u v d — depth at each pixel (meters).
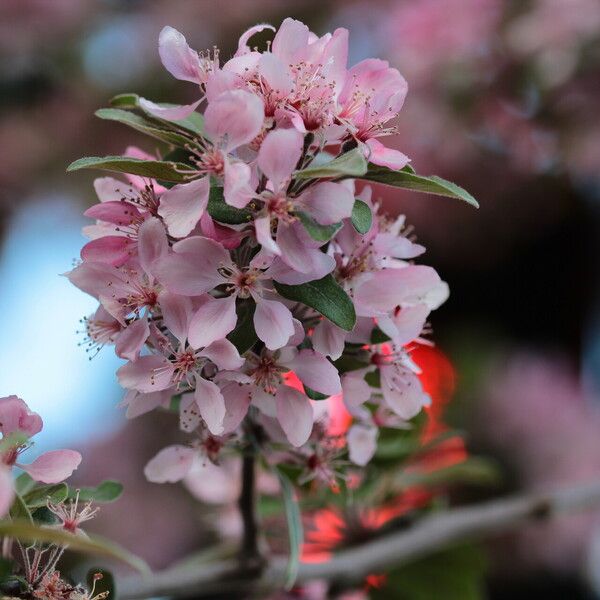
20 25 2.29
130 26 2.34
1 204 2.29
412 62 1.84
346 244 0.77
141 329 0.75
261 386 0.76
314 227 0.73
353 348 0.79
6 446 0.74
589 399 1.83
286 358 0.76
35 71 2.29
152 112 0.75
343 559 0.95
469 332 1.93
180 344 0.75
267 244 0.72
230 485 1.04
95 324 0.77
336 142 0.75
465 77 1.80
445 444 1.11
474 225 2.00
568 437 1.63
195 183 0.73
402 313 0.79
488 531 1.00
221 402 0.74
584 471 1.61
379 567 0.96
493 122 1.82
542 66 1.74
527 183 1.93
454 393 1.67
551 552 1.65
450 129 1.84
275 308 0.74
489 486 1.53
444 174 1.93
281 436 0.80
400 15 1.92
